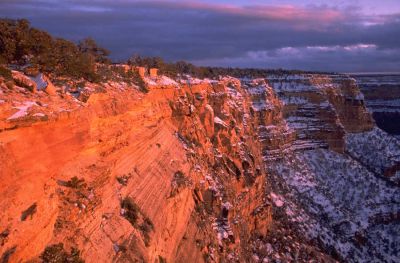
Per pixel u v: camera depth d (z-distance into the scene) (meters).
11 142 15.41
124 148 25.61
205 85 58.09
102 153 22.64
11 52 22.84
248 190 55.91
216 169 49.41
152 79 42.41
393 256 89.94
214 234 37.72
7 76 18.84
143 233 23.41
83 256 17.78
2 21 24.53
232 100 70.31
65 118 18.62
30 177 16.02
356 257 80.19
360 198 112.12
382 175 137.75
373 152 149.25
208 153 49.38
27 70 21.36
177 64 65.25
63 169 18.64
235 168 55.06
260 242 55.59
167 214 28.20
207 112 54.06
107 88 26.81
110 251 19.64
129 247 21.25
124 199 23.41
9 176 14.91
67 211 17.89
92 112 21.44
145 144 30.08
